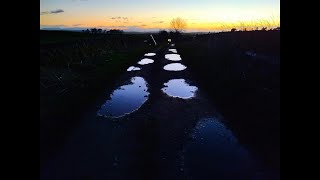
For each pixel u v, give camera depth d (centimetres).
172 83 1841
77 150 838
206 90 1603
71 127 1019
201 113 1194
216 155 809
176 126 1045
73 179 684
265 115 1036
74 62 2477
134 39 6769
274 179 668
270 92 1257
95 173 711
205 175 705
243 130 971
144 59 3238
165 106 1306
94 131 991
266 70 1534
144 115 1176
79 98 1397
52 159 775
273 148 789
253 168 730
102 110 1243
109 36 5897
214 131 991
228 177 693
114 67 2469
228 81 1617
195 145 880
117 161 773
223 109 1230
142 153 824
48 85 1639
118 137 939
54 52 2548
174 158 794
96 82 1800
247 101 1231
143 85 1788
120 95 1521
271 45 1861
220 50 2320
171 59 3231
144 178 692
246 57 1845
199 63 2520
